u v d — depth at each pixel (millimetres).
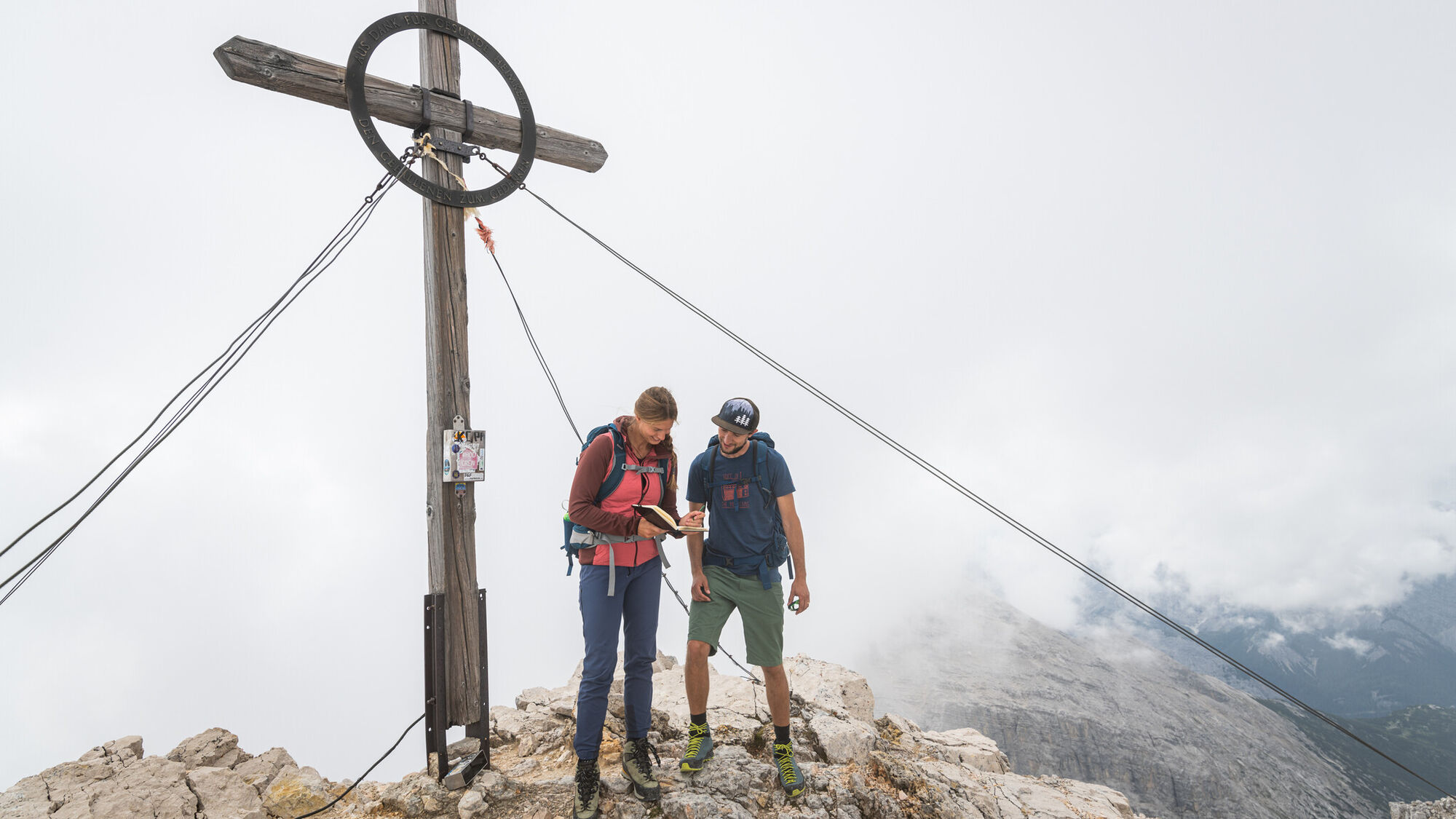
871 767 4059
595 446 3117
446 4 3912
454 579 3631
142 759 3717
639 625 3326
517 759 4020
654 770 3578
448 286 3732
